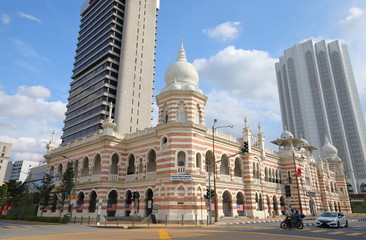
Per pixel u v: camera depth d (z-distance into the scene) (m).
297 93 179.38
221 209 45.66
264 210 52.75
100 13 108.75
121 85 91.88
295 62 184.50
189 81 47.50
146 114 95.50
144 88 97.44
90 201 48.44
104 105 89.94
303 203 60.69
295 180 61.47
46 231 27.69
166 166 40.69
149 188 43.72
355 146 160.38
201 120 46.19
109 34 99.81
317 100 171.38
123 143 50.47
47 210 58.44
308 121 169.25
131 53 97.50
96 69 98.69
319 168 75.31
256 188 52.59
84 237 21.25
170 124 41.62
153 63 103.56
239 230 27.53
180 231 26.73
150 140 46.53
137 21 103.00
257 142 57.41
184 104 45.03
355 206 103.31
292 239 19.41
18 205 68.75
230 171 49.69
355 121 163.62
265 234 23.14
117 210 46.41
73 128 99.56
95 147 51.22
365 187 151.88
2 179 127.06
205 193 41.28
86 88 98.94
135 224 37.03
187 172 39.97
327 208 72.25
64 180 50.19
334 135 164.00
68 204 52.12
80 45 114.62
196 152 41.84
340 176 87.00
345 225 32.62
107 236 21.92
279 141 66.38
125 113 90.19
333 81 172.62
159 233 24.44
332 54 180.12
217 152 48.19
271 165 60.38
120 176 48.41
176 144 41.16
